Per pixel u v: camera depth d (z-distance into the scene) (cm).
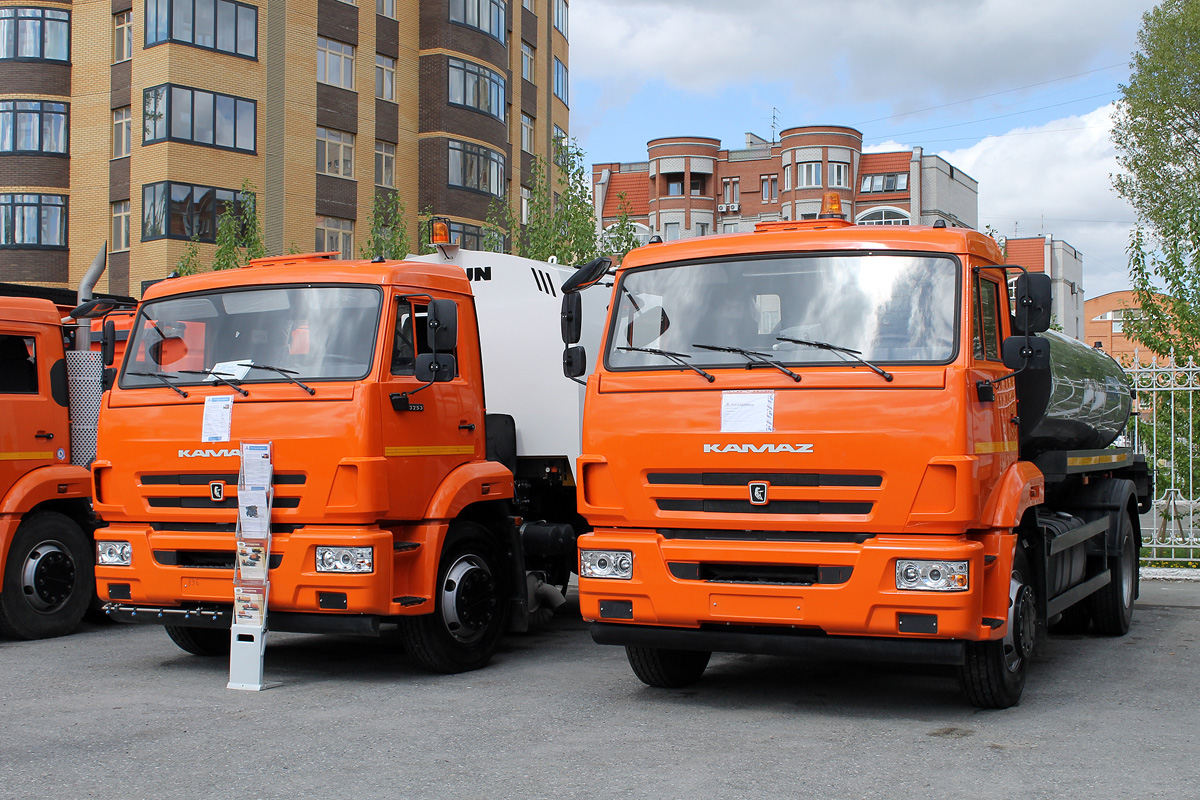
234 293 843
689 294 708
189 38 3070
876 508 634
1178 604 1210
